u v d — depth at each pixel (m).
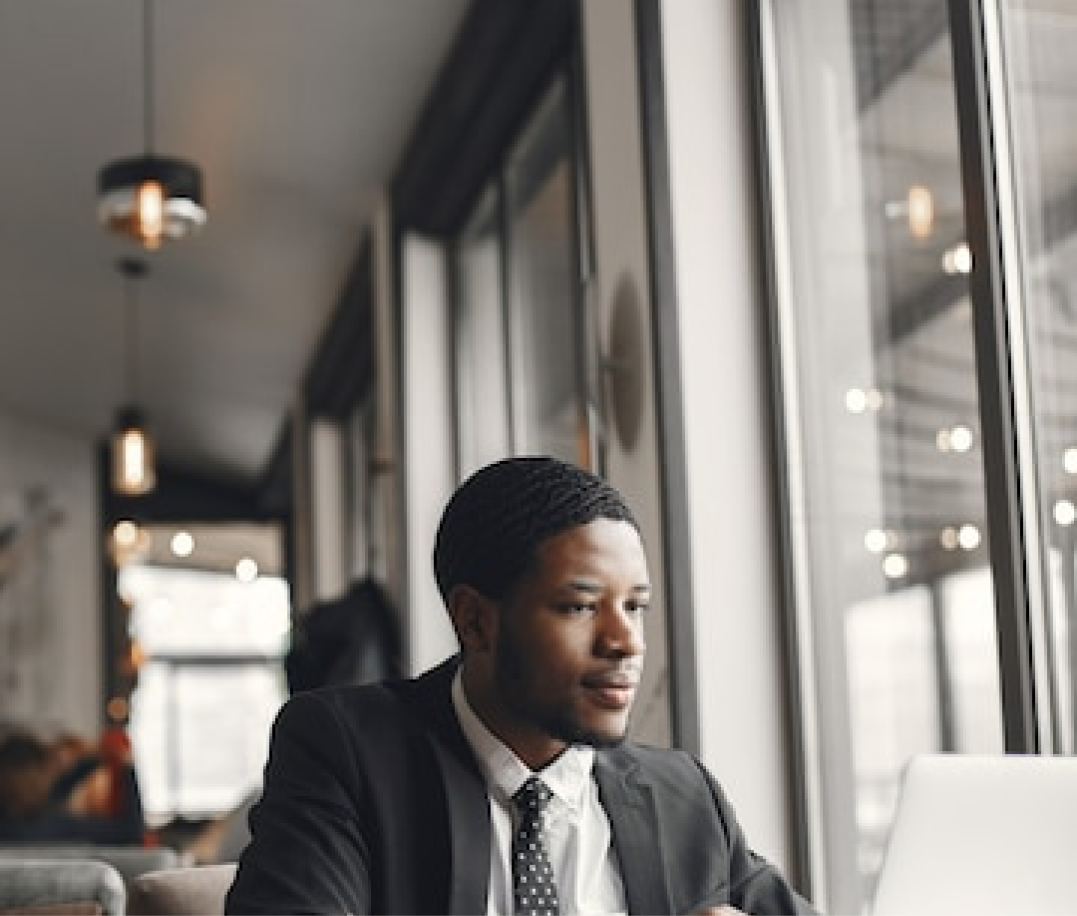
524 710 2.00
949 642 3.65
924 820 2.09
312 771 2.11
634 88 4.64
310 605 11.53
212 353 11.59
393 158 7.97
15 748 7.04
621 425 4.74
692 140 4.53
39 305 10.86
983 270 3.37
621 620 1.99
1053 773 2.04
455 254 7.95
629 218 4.69
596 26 4.96
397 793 2.09
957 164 3.61
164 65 7.18
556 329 6.14
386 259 8.35
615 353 4.78
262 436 13.41
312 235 9.14
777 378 4.41
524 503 2.00
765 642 4.36
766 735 4.33
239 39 6.87
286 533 14.56
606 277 4.88
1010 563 3.28
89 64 7.21
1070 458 3.20
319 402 11.37
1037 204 3.30
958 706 3.61
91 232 9.49
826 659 4.23
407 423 7.91
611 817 2.11
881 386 3.96
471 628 2.05
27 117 7.85
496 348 7.16
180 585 14.80
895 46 3.91
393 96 7.29
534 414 6.50
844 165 4.16
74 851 3.82
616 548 2.00
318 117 7.61
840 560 4.18
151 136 7.98
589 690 1.98
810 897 4.24
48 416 13.37
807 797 4.27
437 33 6.66
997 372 3.32
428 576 7.87
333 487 11.38
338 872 2.03
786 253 4.46
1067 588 3.21
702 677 4.32
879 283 3.97
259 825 2.11
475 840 2.05
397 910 2.05
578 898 2.07
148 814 14.52
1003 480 3.30
